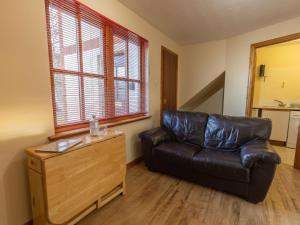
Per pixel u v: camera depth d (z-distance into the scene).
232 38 3.74
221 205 1.88
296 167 2.78
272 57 4.39
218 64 4.02
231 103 3.84
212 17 2.82
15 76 1.38
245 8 2.53
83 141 1.65
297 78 4.20
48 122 1.63
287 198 2.01
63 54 1.81
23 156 1.46
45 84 1.59
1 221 1.38
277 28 3.03
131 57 2.81
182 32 3.50
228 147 2.43
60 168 1.38
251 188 1.88
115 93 2.53
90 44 2.08
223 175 1.99
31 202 1.47
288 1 2.34
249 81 3.46
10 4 1.32
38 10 1.49
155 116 3.48
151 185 2.28
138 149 3.02
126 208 1.83
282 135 3.97
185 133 2.78
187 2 2.36
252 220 1.67
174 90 4.26
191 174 2.25
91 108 2.17
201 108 5.39
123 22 2.46
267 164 1.78
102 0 2.11
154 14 2.73
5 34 1.30
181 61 4.47
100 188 1.75
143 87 3.16
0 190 1.35
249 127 2.37
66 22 1.80
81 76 2.00
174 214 1.75
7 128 1.36
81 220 1.66
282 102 4.39
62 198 1.40
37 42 1.50
